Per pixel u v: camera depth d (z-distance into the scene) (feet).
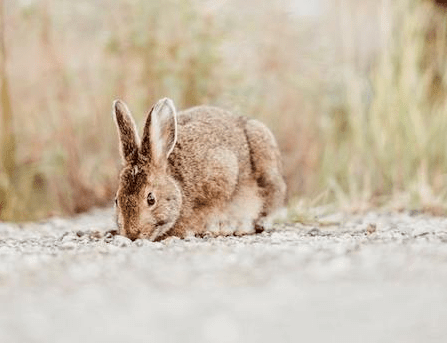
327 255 24.32
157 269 22.74
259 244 28.48
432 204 44.19
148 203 31.94
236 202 35.76
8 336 16.30
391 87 49.37
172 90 47.98
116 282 21.16
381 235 30.81
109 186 50.14
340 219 40.75
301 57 54.49
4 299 19.75
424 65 55.11
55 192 48.65
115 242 30.22
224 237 32.27
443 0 57.06
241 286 20.35
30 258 25.57
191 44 49.26
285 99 53.72
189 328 16.51
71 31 52.11
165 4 49.37
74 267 23.59
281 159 38.14
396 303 18.51
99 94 50.60
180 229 33.81
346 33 53.78
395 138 48.44
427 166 47.73
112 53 49.93
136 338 15.96
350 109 51.03
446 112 49.55
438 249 25.26
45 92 49.26
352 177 47.55
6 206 45.11
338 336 16.12
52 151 47.73
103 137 50.55
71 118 49.06
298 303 18.52
